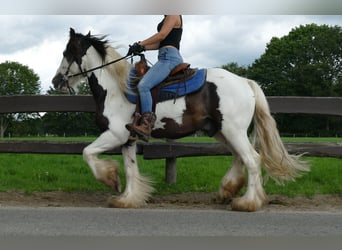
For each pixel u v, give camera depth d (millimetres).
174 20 6914
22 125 65000
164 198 7816
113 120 6973
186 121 6961
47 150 8516
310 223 5875
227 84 6941
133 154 7207
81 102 8578
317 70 58688
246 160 6809
